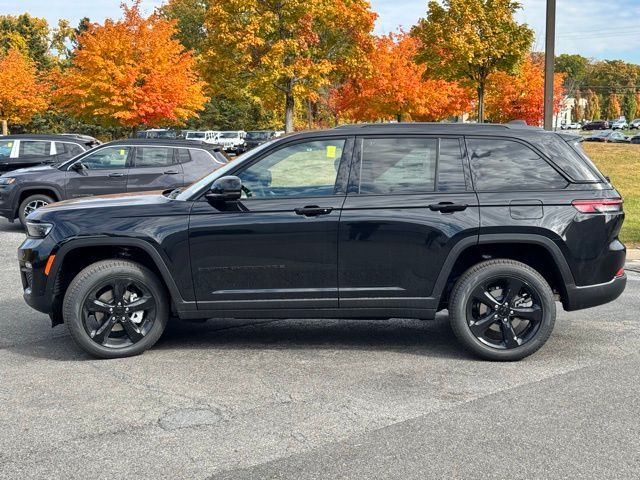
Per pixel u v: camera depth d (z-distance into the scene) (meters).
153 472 3.65
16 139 15.32
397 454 3.85
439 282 5.53
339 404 4.61
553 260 5.53
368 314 5.62
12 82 47.34
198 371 5.33
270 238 5.52
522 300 5.57
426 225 5.48
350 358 5.67
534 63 47.09
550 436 4.08
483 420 4.33
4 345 6.08
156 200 5.77
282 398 4.73
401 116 43.84
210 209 5.57
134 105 31.34
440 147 5.64
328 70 35.59
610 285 5.63
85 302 5.55
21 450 3.92
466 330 5.55
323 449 3.92
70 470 3.67
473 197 5.52
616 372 5.27
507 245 5.64
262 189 5.64
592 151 28.38
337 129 5.73
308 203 5.53
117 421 4.34
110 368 5.40
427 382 5.06
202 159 13.38
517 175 5.61
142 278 5.62
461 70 31.39
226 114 69.81
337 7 35.28
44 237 5.62
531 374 5.23
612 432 4.14
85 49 31.28
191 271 5.58
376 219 5.48
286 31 35.22
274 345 6.06
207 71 35.88
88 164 13.18
